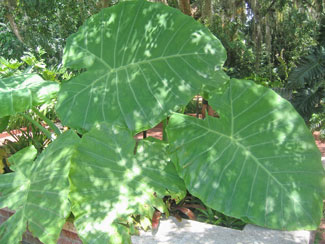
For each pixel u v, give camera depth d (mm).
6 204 2760
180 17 2965
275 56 14805
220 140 2740
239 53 12625
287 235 2596
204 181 2660
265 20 11719
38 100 2902
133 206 2615
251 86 2783
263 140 2707
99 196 2660
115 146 2787
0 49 12938
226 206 2598
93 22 3184
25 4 8320
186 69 2871
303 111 8398
